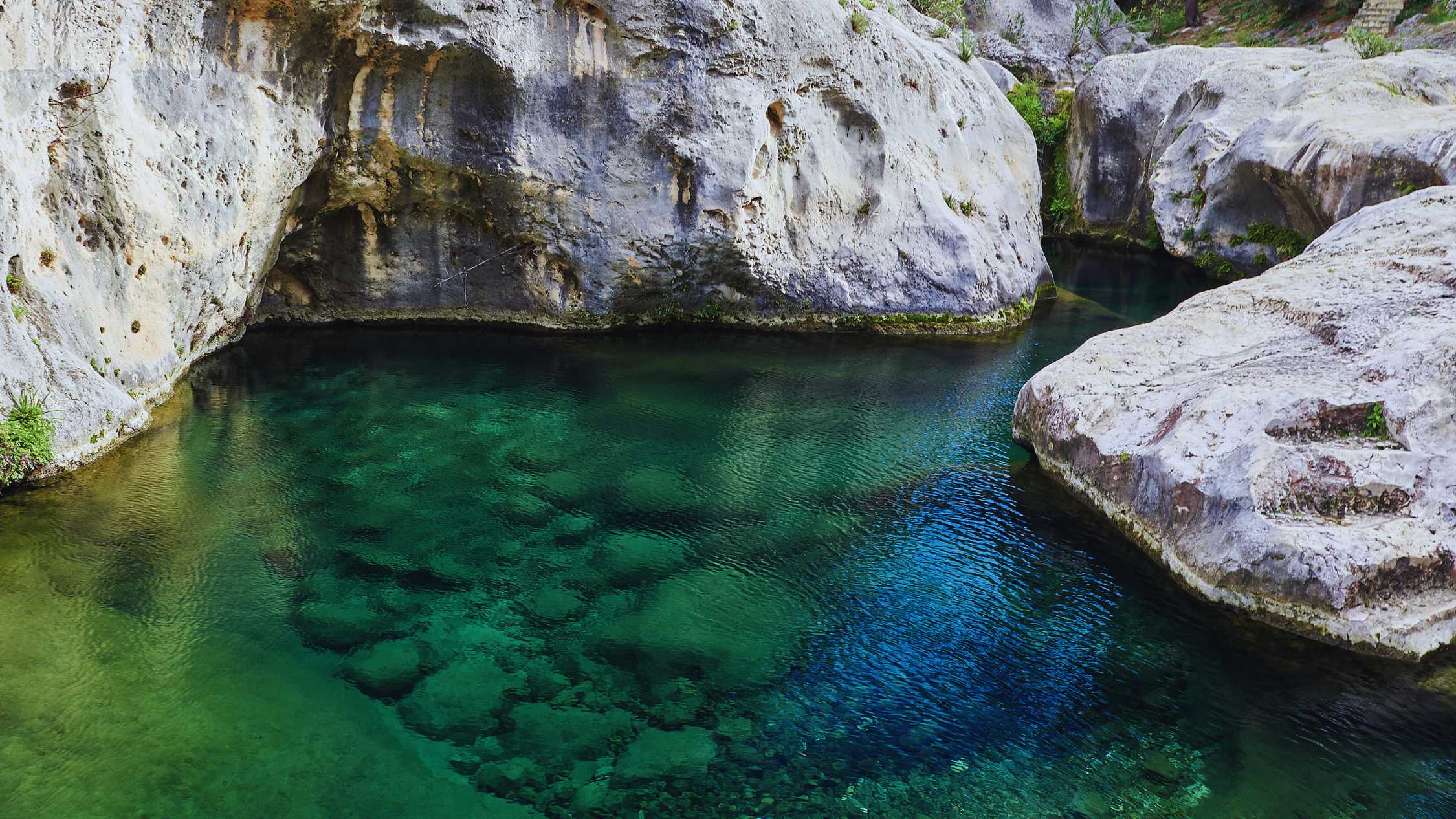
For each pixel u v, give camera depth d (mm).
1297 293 11234
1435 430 8773
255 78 12766
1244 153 22109
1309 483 8852
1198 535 9336
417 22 13453
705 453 12516
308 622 8523
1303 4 35906
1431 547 8406
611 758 7164
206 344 14062
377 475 11305
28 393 10008
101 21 10430
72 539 9352
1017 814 6793
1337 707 7941
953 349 17516
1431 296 10070
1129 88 27625
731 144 15836
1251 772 7250
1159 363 11375
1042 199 30438
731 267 16906
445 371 14727
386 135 14359
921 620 9102
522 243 16016
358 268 15953
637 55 15023
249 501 10453
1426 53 23562
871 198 17984
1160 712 7891
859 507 11250
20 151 9695
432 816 6500
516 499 11008
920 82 19141
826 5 17000
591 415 13516
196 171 12039
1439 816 6844
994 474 12086
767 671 8297
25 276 9961
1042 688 8172
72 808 6285
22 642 7840
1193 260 24203
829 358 16625
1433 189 12328
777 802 6816
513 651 8359
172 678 7629
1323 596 8422
